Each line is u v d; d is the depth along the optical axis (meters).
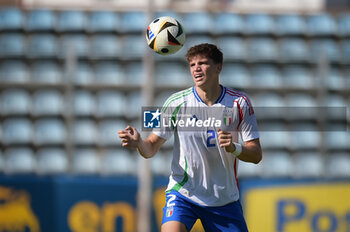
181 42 16.64
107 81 49.97
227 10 57.59
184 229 14.45
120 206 36.66
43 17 55.31
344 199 37.00
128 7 56.72
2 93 49.44
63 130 47.91
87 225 36.38
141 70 50.97
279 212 36.19
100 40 53.16
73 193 36.50
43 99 49.31
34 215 36.34
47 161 46.12
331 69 53.56
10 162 46.00
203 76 14.38
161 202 36.75
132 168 45.56
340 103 51.25
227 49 53.56
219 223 14.94
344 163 48.25
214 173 14.74
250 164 46.28
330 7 60.81
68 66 45.16
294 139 48.53
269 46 54.50
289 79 51.94
